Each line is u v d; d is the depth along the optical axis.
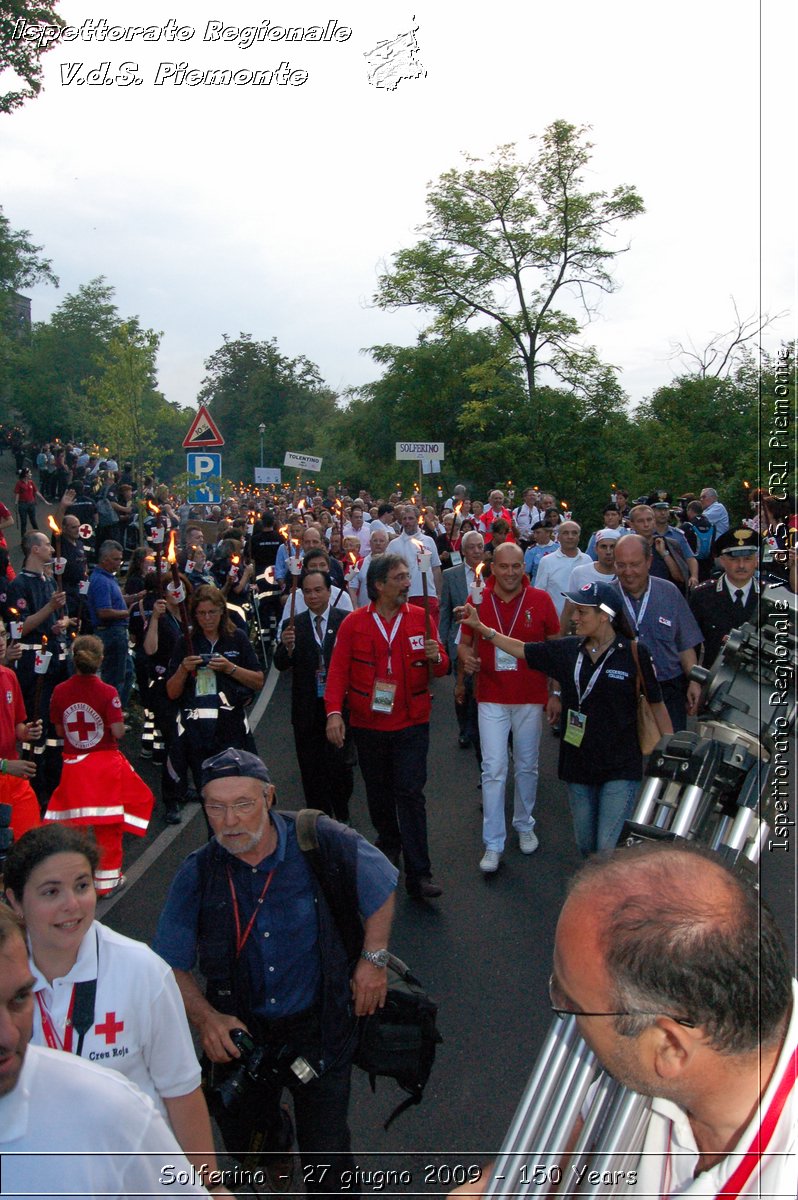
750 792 1.77
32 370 37.75
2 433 39.94
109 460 24.47
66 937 2.49
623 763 4.93
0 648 5.81
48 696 7.93
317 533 11.36
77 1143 1.63
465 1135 3.61
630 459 27.36
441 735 10.20
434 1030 3.09
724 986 1.20
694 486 20.48
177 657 6.48
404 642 5.93
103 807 6.04
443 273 27.08
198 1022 2.96
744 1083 1.26
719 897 1.26
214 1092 2.88
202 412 15.71
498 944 5.29
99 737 6.09
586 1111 1.41
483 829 6.82
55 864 2.49
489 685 6.48
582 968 1.27
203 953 2.97
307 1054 2.94
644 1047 1.25
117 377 17.92
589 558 9.47
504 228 26.41
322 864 2.97
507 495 27.44
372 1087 3.13
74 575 10.95
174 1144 1.77
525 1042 4.27
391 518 16.72
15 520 29.89
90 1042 2.48
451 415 38.31
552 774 8.70
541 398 28.86
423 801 5.97
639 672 4.91
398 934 5.47
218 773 2.90
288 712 11.55
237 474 75.44
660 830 1.77
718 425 20.38
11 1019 1.63
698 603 6.73
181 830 7.54
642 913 1.24
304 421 75.75
